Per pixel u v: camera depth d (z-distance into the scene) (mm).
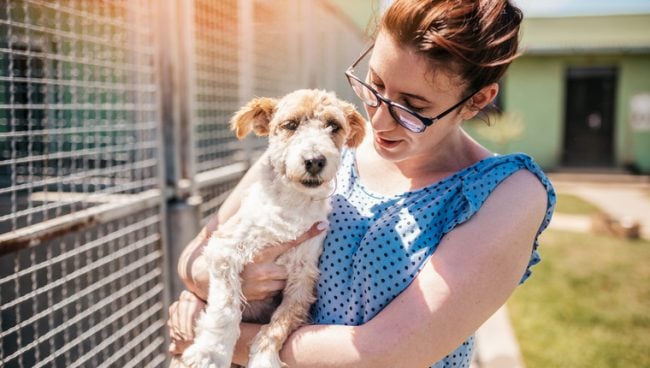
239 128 2186
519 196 1572
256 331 1753
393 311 1502
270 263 1822
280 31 5176
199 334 1755
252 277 1812
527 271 1694
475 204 1557
